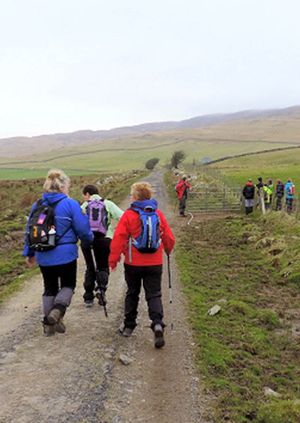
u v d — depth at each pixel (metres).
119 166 193.75
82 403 5.16
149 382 5.82
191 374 6.09
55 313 6.36
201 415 5.12
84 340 7.05
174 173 67.19
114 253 6.58
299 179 51.75
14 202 35.97
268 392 5.89
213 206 26.62
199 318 8.55
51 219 6.36
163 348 6.91
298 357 7.43
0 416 4.84
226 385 5.89
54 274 6.53
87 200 8.40
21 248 16.05
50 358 6.36
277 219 20.34
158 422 4.93
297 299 10.66
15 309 8.87
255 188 27.83
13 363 6.20
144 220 6.57
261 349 7.51
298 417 5.18
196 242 17.28
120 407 5.17
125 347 6.86
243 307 9.32
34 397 5.27
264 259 14.43
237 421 5.05
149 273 6.76
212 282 11.67
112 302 9.21
